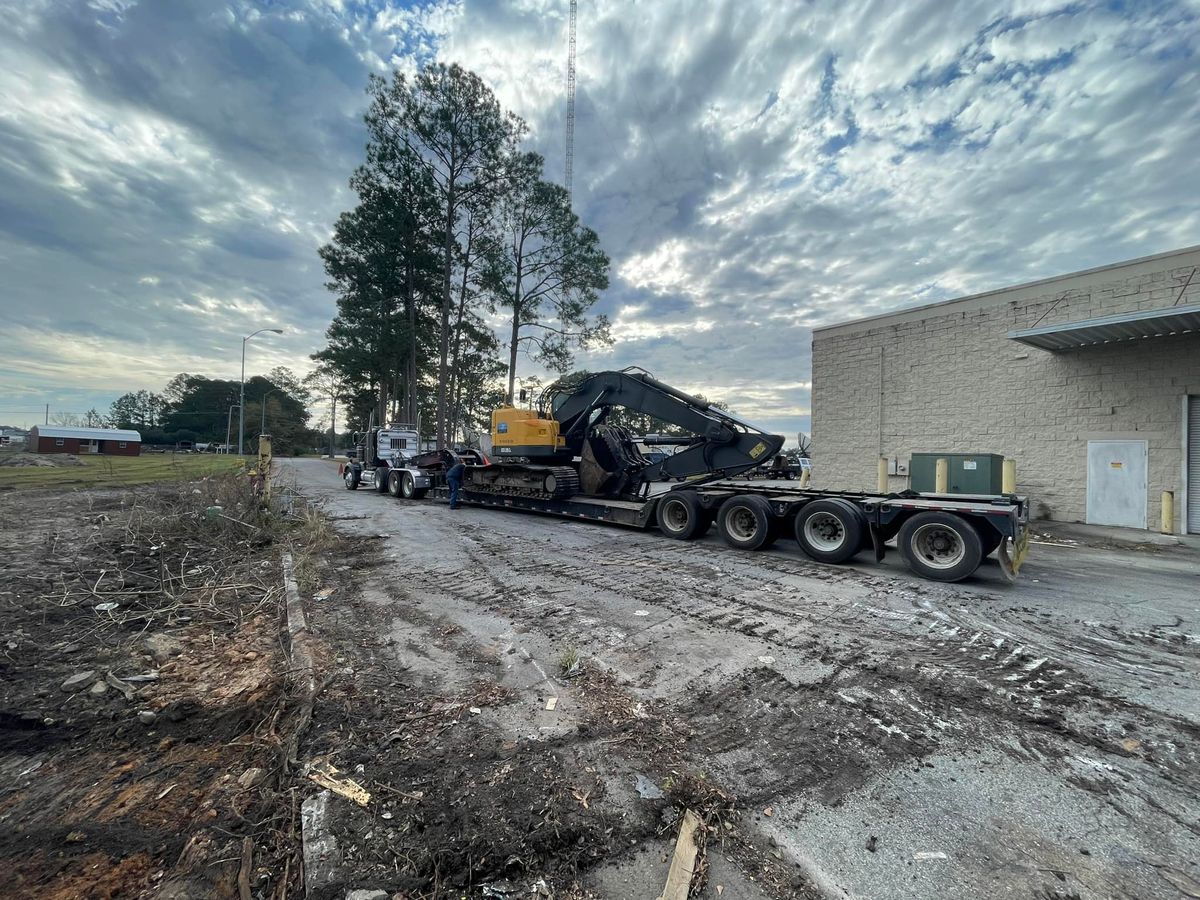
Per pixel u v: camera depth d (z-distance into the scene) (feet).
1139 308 35.55
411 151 88.48
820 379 52.90
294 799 8.01
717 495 29.25
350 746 9.37
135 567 21.58
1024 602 18.79
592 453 38.47
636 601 18.34
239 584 19.74
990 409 42.19
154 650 13.55
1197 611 17.89
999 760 9.25
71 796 8.17
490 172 90.94
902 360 47.21
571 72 111.75
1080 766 9.07
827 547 25.02
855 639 14.90
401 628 15.57
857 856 7.02
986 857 6.99
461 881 6.53
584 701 11.16
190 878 6.58
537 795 8.10
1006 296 41.34
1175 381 34.71
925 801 8.14
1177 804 8.08
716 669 12.82
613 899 6.33
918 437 46.16
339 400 177.68
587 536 31.83
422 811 7.70
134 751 9.43
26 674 12.07
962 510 21.67
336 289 101.24
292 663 12.79
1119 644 14.82
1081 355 38.17
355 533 32.17
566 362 94.27
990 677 12.57
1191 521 34.24
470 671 12.62
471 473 45.88
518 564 24.02
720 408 33.14
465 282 98.32
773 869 6.79
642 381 35.65
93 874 6.63
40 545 24.72
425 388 128.88
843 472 51.16
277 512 33.94
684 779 8.58
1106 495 37.09
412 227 91.30
